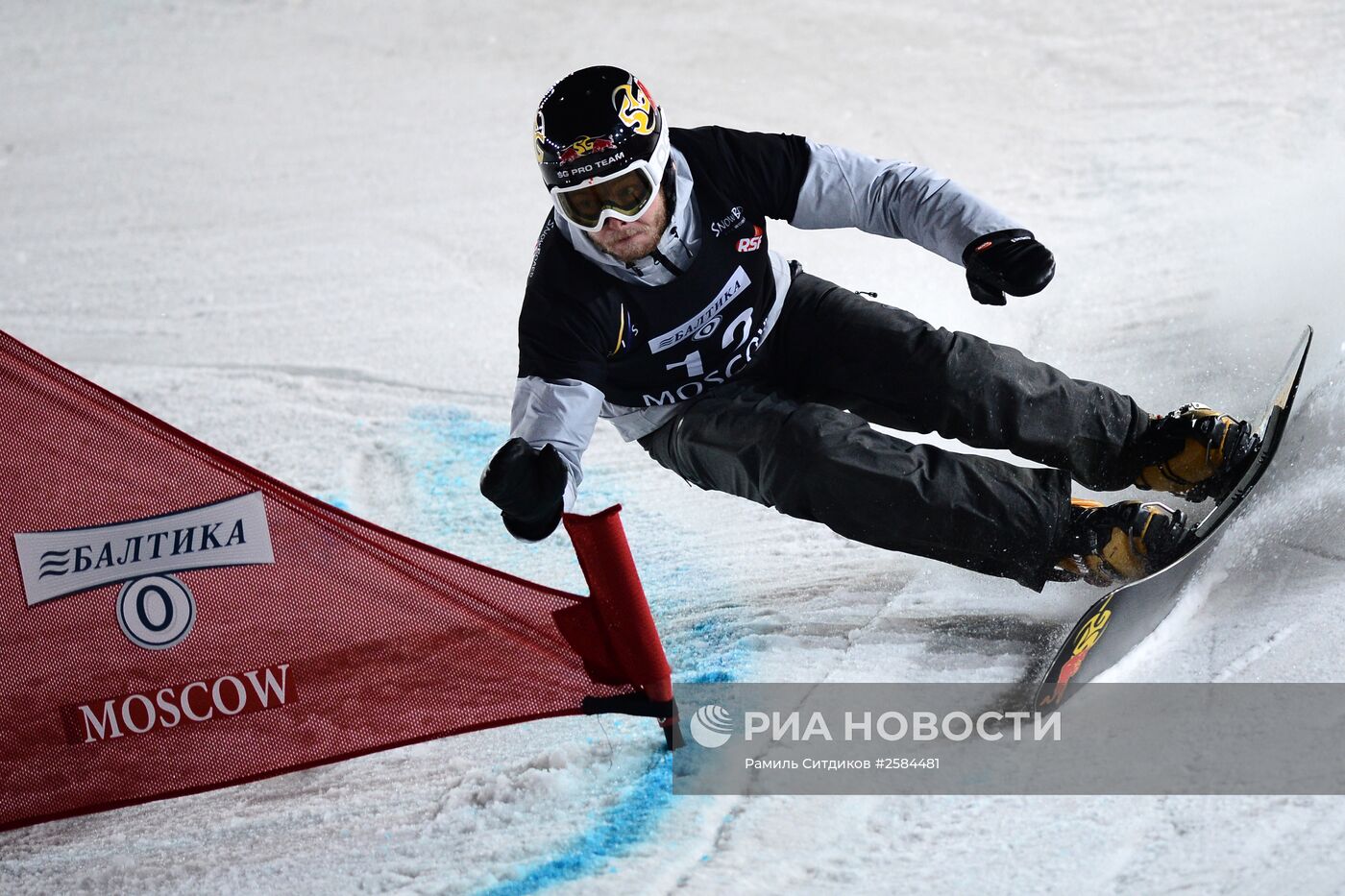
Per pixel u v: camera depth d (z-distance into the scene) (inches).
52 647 415.5
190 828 428.8
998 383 458.0
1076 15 1460.4
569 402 424.5
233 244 1129.4
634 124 407.2
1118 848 348.5
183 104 1556.3
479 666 427.5
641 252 425.7
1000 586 501.0
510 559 602.5
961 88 1302.9
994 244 433.4
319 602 419.8
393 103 1497.3
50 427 394.0
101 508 403.5
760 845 374.9
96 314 992.9
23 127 1519.4
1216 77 1230.9
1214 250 834.2
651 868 373.1
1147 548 433.7
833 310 480.1
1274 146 1041.5
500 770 435.8
